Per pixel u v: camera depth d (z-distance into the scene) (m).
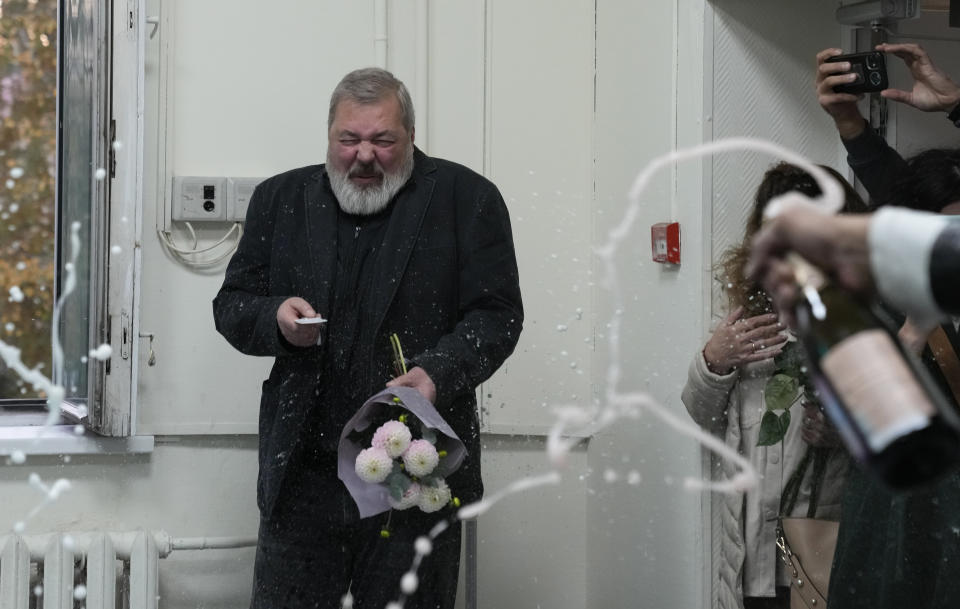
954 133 2.97
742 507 2.42
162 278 3.10
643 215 3.05
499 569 3.36
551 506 3.40
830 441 2.29
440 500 2.25
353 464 2.30
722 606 2.49
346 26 3.23
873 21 2.75
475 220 2.55
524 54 3.38
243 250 2.65
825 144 2.84
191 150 3.14
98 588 2.81
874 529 1.90
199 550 3.11
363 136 2.47
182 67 3.12
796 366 2.33
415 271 2.50
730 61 2.75
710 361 2.41
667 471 2.89
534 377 3.37
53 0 3.15
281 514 2.50
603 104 3.34
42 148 3.14
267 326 2.41
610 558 3.25
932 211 1.96
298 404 2.46
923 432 0.82
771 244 0.90
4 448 2.93
